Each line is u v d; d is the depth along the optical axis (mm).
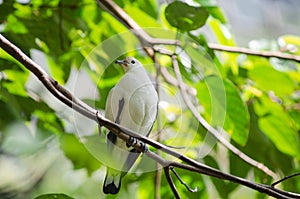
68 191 10500
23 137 9156
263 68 9562
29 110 9016
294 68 9914
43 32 9102
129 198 9523
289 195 6402
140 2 9461
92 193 10336
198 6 8359
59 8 9227
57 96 6051
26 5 9062
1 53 8641
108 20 9406
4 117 8875
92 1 9281
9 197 10562
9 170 10531
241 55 9883
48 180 10664
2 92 8828
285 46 10117
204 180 9430
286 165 10000
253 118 9797
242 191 11062
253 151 9852
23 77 8852
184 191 9398
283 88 9672
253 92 9695
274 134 9828
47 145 9492
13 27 8984
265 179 9625
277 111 9727
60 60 9180
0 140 9227
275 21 14070
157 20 9562
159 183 8992
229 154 9656
